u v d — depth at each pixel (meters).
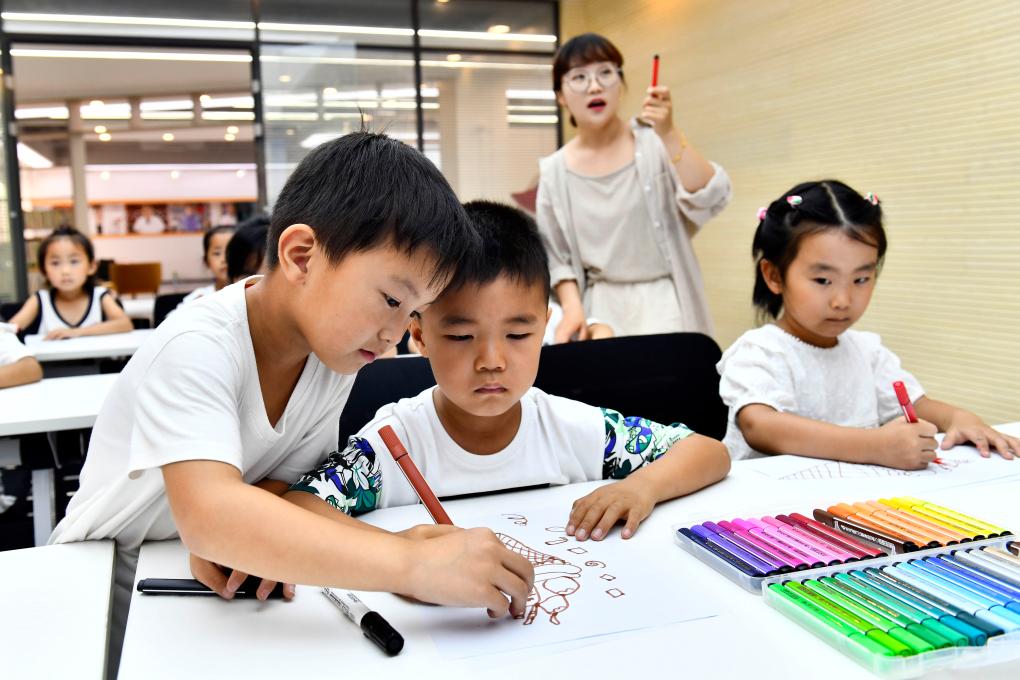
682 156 2.20
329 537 0.63
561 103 2.42
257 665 0.58
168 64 6.83
